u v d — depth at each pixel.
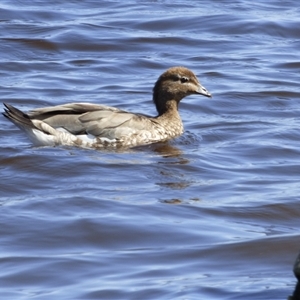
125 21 27.33
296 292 11.00
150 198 14.52
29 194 14.79
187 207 14.12
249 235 13.11
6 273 11.88
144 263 12.20
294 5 29.56
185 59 24.56
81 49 25.03
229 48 25.56
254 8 29.05
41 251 12.62
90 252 12.59
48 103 20.58
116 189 14.95
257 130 18.67
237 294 11.19
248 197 14.63
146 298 11.15
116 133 17.48
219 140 18.06
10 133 18.14
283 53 25.14
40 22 27.08
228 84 22.25
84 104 17.77
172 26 27.09
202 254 12.46
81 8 28.73
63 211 13.93
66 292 11.30
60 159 16.33
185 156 16.84
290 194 14.73
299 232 13.27
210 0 29.75
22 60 23.92
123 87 22.02
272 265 12.16
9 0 28.98
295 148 17.42
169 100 18.41
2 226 13.37
